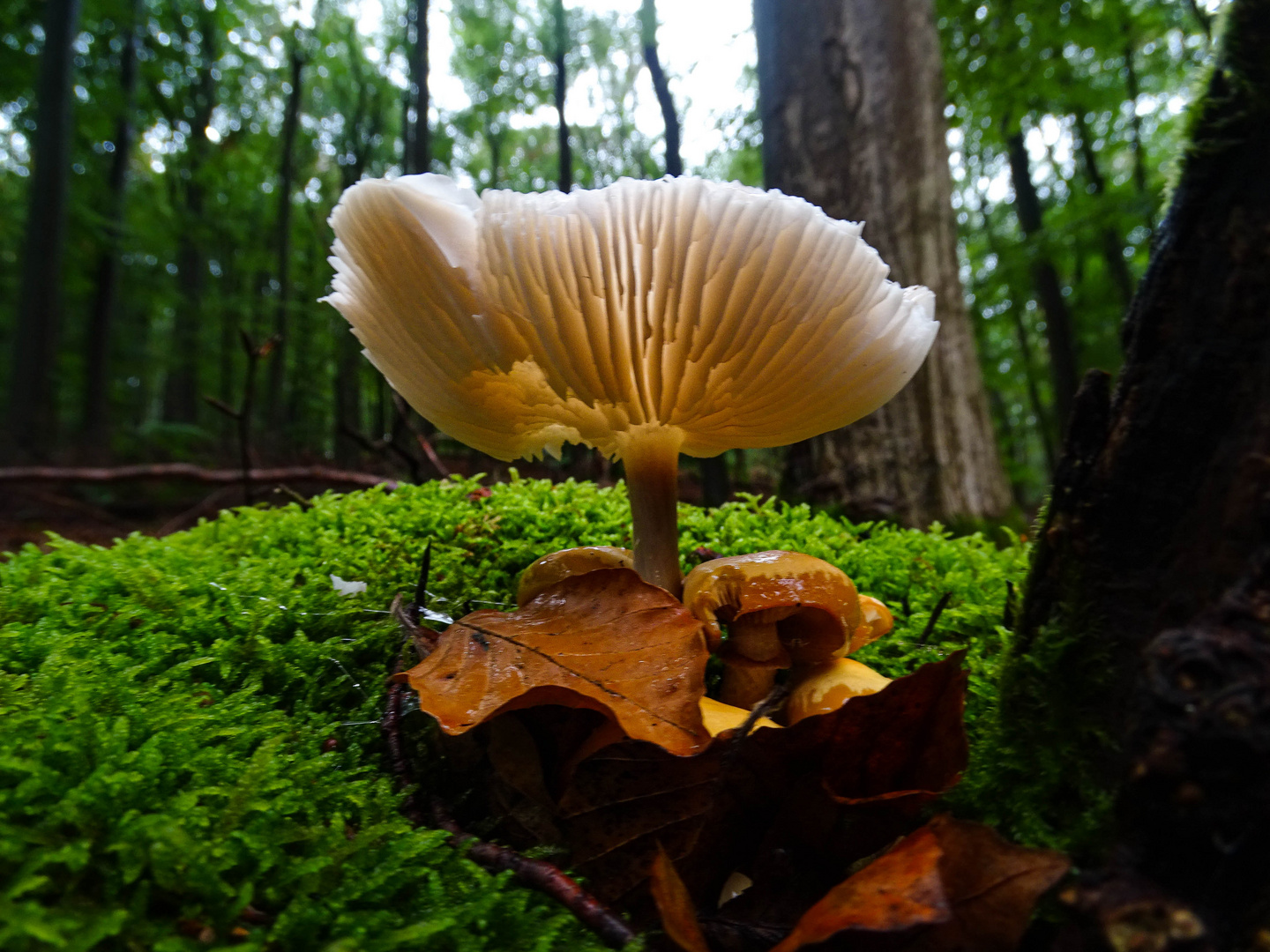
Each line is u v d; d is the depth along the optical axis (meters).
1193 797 0.10
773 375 0.16
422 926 0.11
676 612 0.14
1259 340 0.12
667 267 0.14
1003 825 0.13
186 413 1.61
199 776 0.13
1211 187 0.12
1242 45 0.12
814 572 0.15
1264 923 0.10
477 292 0.14
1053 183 1.58
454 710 0.13
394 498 0.29
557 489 0.30
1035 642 0.14
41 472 0.56
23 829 0.11
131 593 0.20
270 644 0.17
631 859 0.13
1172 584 0.12
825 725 0.13
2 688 0.14
